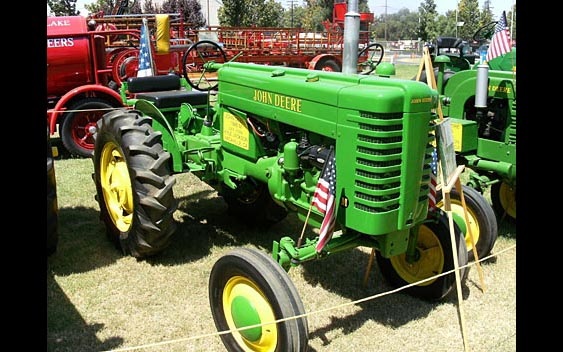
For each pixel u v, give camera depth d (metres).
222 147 4.11
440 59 4.92
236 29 14.29
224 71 3.91
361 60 15.91
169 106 4.71
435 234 3.61
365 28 18.22
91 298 3.67
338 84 3.07
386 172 2.82
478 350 3.19
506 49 5.54
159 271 4.07
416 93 2.80
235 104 3.81
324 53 15.81
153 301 3.65
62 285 3.82
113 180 4.34
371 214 2.87
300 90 3.19
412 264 3.77
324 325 3.42
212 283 3.12
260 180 3.79
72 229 4.88
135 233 4.03
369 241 3.20
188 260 4.27
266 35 14.84
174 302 3.65
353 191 2.93
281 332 2.73
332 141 3.11
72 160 7.50
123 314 3.49
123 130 4.00
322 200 2.98
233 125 3.90
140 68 5.83
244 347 2.99
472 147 4.84
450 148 3.28
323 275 4.09
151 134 4.02
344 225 3.03
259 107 3.57
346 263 4.30
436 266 3.65
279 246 3.09
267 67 3.64
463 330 3.06
